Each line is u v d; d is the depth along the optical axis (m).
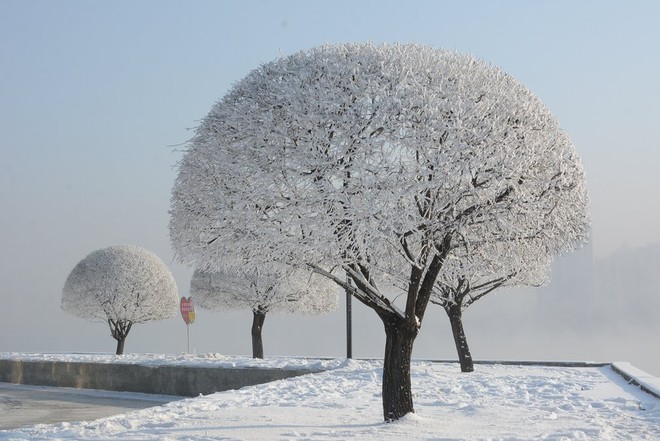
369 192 10.53
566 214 11.84
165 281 31.12
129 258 30.61
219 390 23.05
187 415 13.26
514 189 10.98
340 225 10.80
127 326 31.36
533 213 11.17
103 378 25.27
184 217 11.86
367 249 11.11
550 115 12.27
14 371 27.53
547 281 22.44
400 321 12.08
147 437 10.69
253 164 10.98
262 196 10.84
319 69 11.31
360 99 10.84
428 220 10.79
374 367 21.77
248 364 23.42
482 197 11.23
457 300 21.89
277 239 10.81
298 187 10.95
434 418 12.42
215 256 11.89
